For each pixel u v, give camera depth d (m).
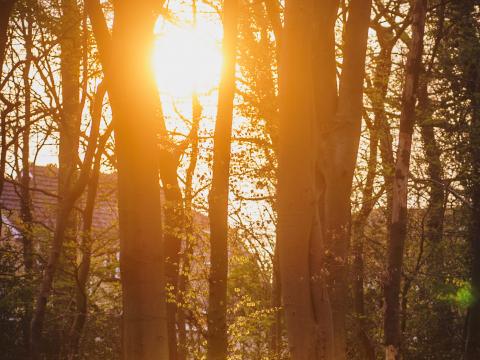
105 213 33.84
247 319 18.02
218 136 14.43
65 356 23.27
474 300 18.97
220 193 14.32
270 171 17.77
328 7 14.10
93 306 24.27
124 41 10.88
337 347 13.27
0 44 15.59
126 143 10.63
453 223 22.17
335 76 14.20
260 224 19.33
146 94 10.84
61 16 22.64
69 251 20.56
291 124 11.95
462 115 21.38
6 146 22.80
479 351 18.77
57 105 22.64
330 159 13.81
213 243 14.22
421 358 21.12
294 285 11.91
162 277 10.65
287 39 12.15
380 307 21.55
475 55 21.14
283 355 19.41
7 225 26.95
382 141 21.91
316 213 12.02
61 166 27.55
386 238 22.50
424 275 21.64
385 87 21.30
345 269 13.54
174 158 17.58
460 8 21.53
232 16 14.71
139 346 10.41
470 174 20.75
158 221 10.70
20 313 23.56
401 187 14.99
